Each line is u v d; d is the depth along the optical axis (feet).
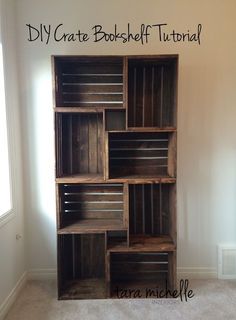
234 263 7.88
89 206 7.67
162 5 7.41
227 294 7.18
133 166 7.58
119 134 7.52
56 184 6.80
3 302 6.45
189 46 7.48
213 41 7.46
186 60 7.51
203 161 7.76
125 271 7.89
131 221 7.78
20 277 7.54
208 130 7.68
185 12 7.42
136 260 7.93
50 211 7.90
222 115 7.64
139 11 7.43
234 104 7.61
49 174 7.83
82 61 6.96
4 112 6.83
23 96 7.63
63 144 7.53
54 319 6.25
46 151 7.79
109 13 7.44
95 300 6.92
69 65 7.30
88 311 6.51
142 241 7.25
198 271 7.95
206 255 7.95
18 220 7.50
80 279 7.84
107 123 7.47
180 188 7.82
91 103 7.47
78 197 7.64
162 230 7.80
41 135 7.74
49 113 7.69
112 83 7.44
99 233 7.13
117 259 7.90
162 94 7.45
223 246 7.87
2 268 6.45
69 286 7.49
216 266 7.96
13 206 7.14
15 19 7.42
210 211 7.89
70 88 7.43
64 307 6.67
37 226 7.91
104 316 6.33
